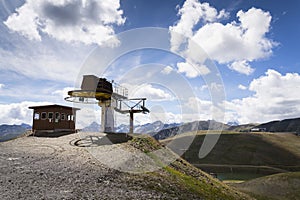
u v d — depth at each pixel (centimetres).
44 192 599
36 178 713
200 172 1608
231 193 1381
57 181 701
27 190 603
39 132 2078
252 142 7044
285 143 7419
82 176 777
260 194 1931
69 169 850
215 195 1066
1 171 768
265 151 6462
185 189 910
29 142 1541
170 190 818
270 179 2338
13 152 1137
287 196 1888
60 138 1739
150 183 831
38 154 1111
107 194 635
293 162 5891
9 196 551
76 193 613
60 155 1105
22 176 724
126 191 687
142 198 649
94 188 673
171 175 1081
